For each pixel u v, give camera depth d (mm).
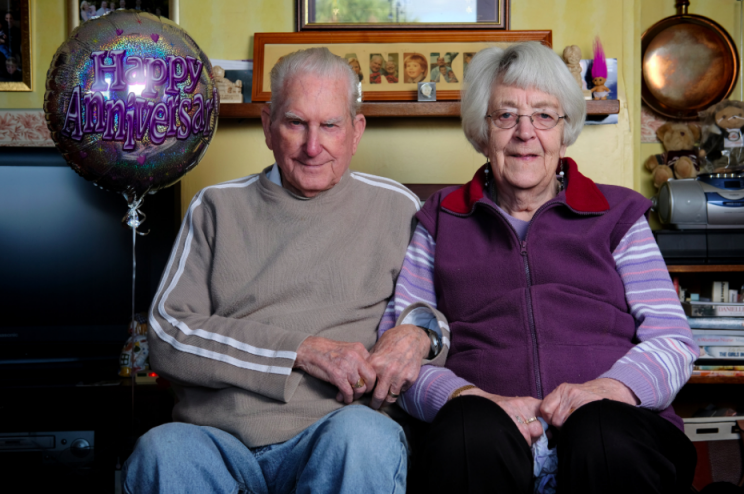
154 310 1312
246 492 1199
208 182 2070
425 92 1948
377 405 1211
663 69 2500
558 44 2072
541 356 1229
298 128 1329
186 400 1271
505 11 2025
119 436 1925
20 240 2057
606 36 2064
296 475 1168
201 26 2086
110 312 2068
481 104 1360
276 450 1165
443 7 2033
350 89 1377
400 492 1045
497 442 958
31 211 2059
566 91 1307
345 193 1407
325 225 1365
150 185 1503
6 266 2055
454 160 2057
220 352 1195
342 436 1018
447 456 954
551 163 1324
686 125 2480
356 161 2059
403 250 1426
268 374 1163
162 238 2078
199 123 1491
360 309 1349
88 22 1428
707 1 2527
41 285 2061
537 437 1077
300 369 1194
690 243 1896
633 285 1294
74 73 1380
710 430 1805
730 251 1887
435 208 1449
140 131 1401
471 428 968
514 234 1296
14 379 1973
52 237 2062
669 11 2520
